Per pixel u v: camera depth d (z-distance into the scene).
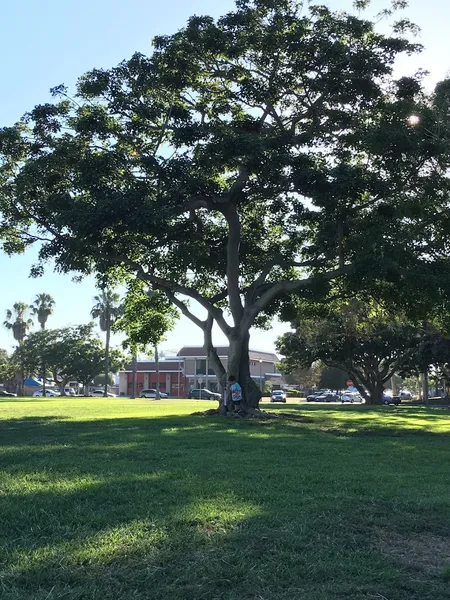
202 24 18.95
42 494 6.84
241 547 5.07
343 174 17.28
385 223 17.48
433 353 45.47
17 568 4.51
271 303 23.83
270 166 17.02
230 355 21.22
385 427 18.73
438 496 7.20
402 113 16.66
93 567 4.56
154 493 6.95
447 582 4.53
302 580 4.48
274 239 23.91
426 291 17.16
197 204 19.23
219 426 16.67
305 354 52.56
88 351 86.50
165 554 4.82
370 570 4.69
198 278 24.78
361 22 18.53
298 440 13.30
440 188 17.17
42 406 31.45
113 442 12.23
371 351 50.00
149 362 107.81
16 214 20.44
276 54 18.86
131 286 25.61
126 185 17.91
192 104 20.41
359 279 17.31
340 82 18.58
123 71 19.14
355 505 6.58
